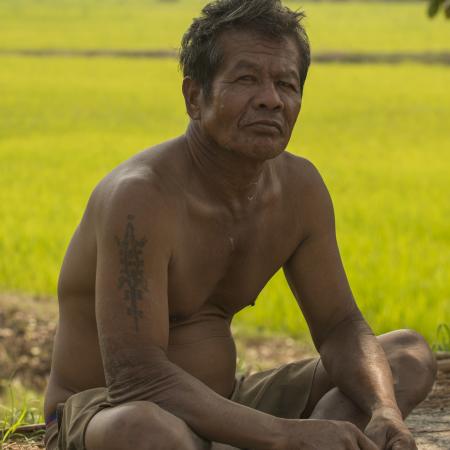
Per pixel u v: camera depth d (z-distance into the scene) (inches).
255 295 187.8
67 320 183.9
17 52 2719.0
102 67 2432.3
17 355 522.3
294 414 193.8
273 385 196.5
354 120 1590.8
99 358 181.9
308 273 190.7
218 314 184.9
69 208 831.7
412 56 2623.0
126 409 152.9
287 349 514.3
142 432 150.6
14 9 4197.8
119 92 1969.7
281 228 184.1
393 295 550.9
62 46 2859.3
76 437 161.8
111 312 163.5
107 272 164.6
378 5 4672.7
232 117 163.6
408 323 512.4
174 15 4062.5
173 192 169.9
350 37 3122.5
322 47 2815.0
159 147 174.9
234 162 170.4
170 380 160.6
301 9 170.2
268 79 163.6
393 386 180.7
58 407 176.7
